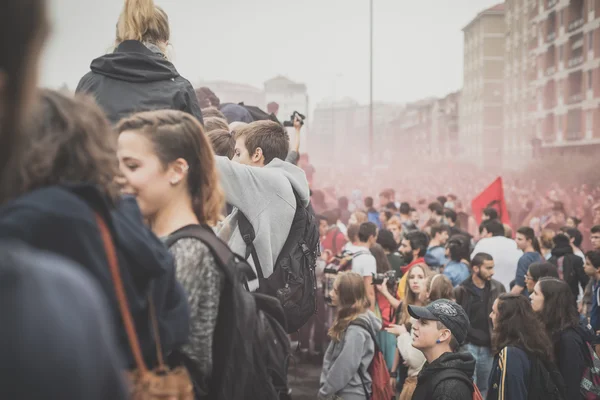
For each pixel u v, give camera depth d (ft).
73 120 5.44
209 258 8.33
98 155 5.52
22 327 3.20
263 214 13.89
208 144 8.87
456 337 16.10
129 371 6.27
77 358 3.29
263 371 9.06
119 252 5.89
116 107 11.59
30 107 3.53
